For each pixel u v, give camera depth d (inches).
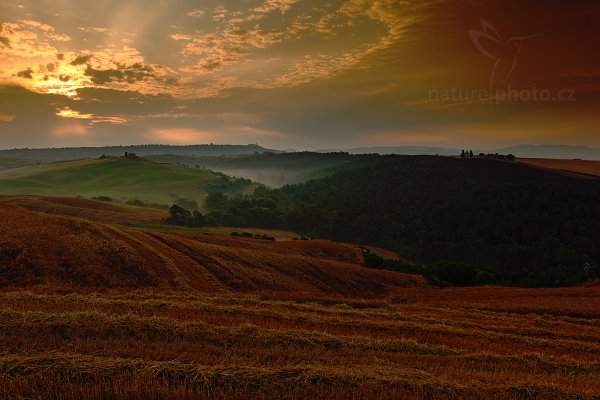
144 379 257.0
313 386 264.7
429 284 1780.3
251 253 1374.3
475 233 4084.6
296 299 750.5
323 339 410.6
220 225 4210.1
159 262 944.9
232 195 6569.9
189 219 3727.9
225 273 1062.4
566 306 981.2
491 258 3713.1
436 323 619.5
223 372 272.8
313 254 2315.5
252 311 540.1
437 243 3954.2
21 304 458.0
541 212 4170.8
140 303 522.9
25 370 261.4
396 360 367.2
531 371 398.0
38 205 3538.4
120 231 1157.1
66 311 432.5
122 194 6353.3
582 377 381.7
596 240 3590.1
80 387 240.7
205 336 382.0
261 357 331.3
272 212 4815.5
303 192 6441.9
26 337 336.8
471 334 561.3
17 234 861.2
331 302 757.3
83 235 965.2
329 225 4547.2
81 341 331.6
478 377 328.5
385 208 4926.2
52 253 812.6
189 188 6953.7
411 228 4409.5
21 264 738.8
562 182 4704.7
